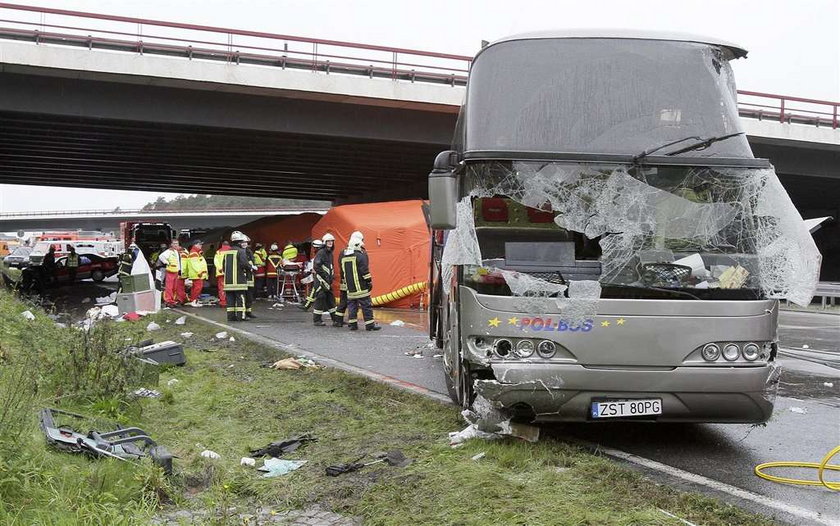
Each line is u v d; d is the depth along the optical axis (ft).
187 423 22.26
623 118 19.48
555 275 18.01
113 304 66.28
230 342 41.27
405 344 40.88
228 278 54.13
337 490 16.30
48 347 28.63
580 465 17.16
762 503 15.37
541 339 17.79
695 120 19.57
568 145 19.16
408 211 68.49
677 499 14.82
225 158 107.24
